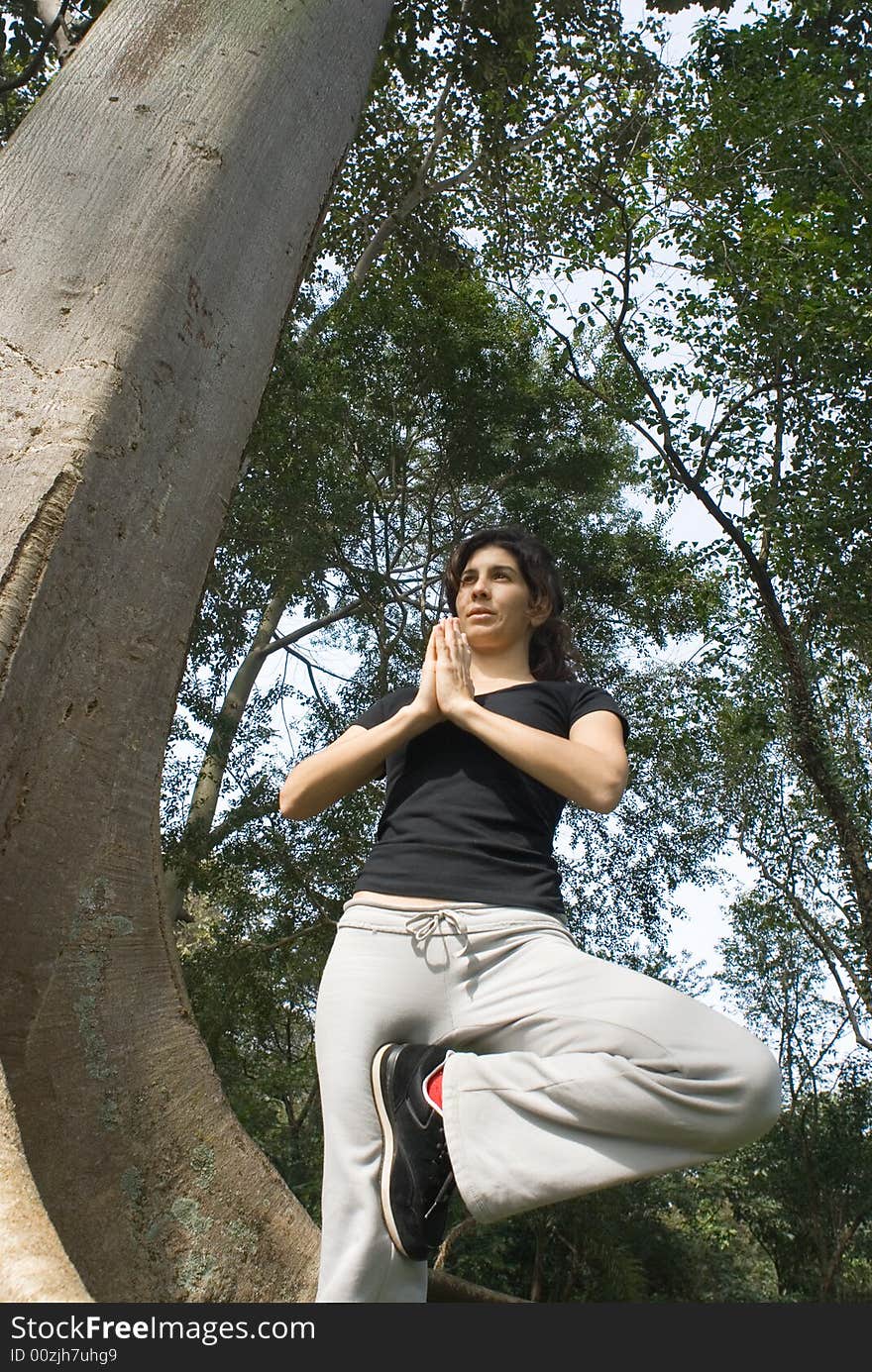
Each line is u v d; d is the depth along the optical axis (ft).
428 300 38.32
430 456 40.68
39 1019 6.16
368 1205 4.70
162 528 7.73
